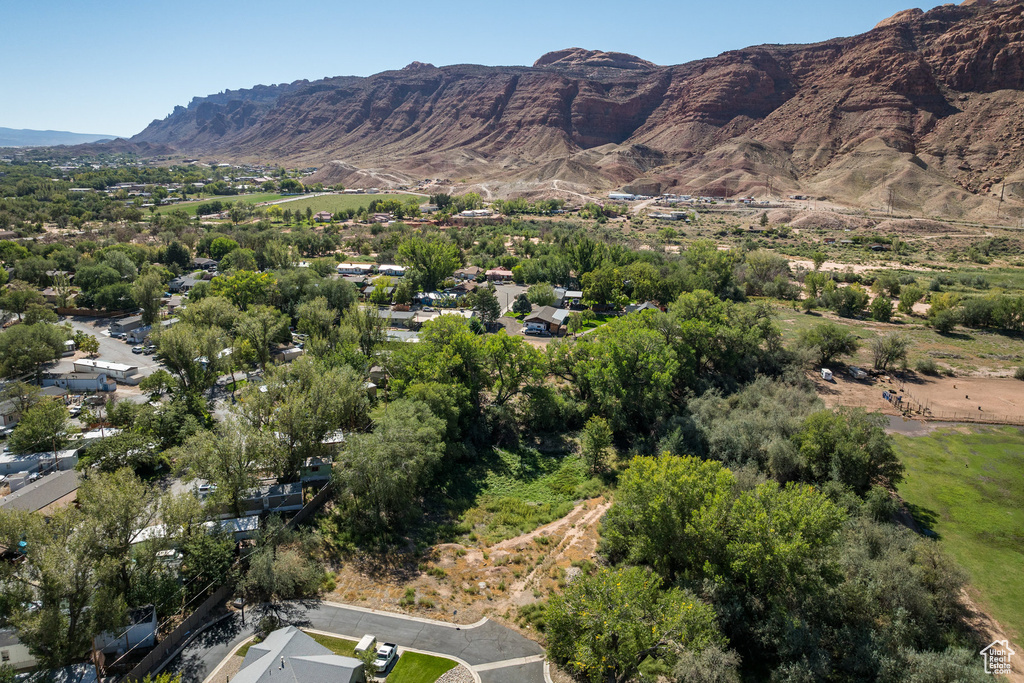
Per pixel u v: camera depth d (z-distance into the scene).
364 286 156.50
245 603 46.62
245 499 56.88
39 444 67.00
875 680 39.38
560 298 140.62
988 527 60.03
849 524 53.97
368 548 54.69
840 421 66.19
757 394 86.50
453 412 71.62
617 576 40.84
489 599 48.62
